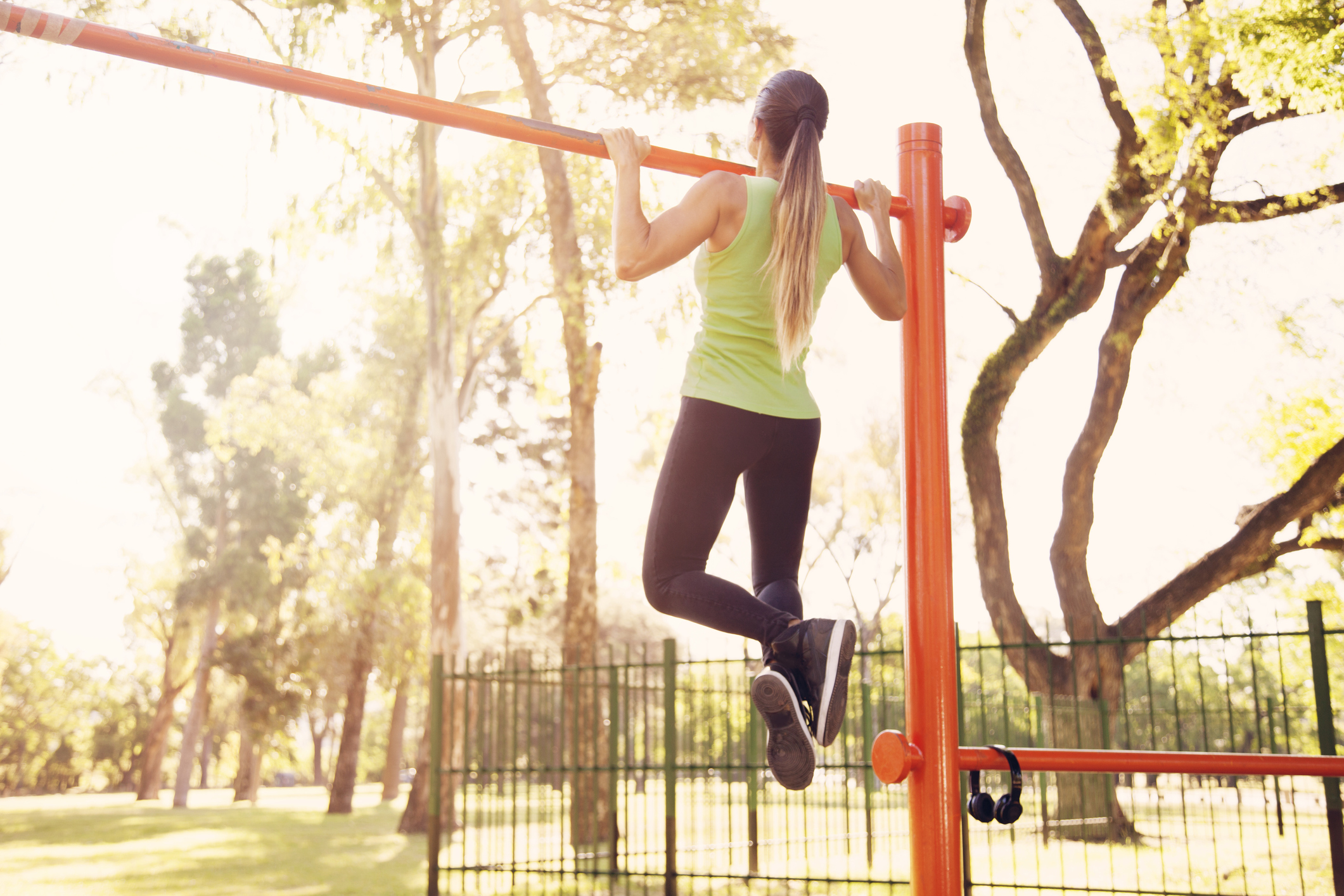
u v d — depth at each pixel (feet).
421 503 80.64
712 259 5.91
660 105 46.75
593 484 45.52
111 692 160.66
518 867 32.55
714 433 5.73
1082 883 26.50
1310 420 44.32
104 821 68.39
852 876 28.55
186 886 29.99
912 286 7.07
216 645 96.78
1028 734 36.81
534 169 50.11
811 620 5.46
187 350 101.81
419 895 27.45
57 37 5.35
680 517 5.69
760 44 45.91
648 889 27.32
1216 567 42.50
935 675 6.33
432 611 52.80
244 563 91.20
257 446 82.94
